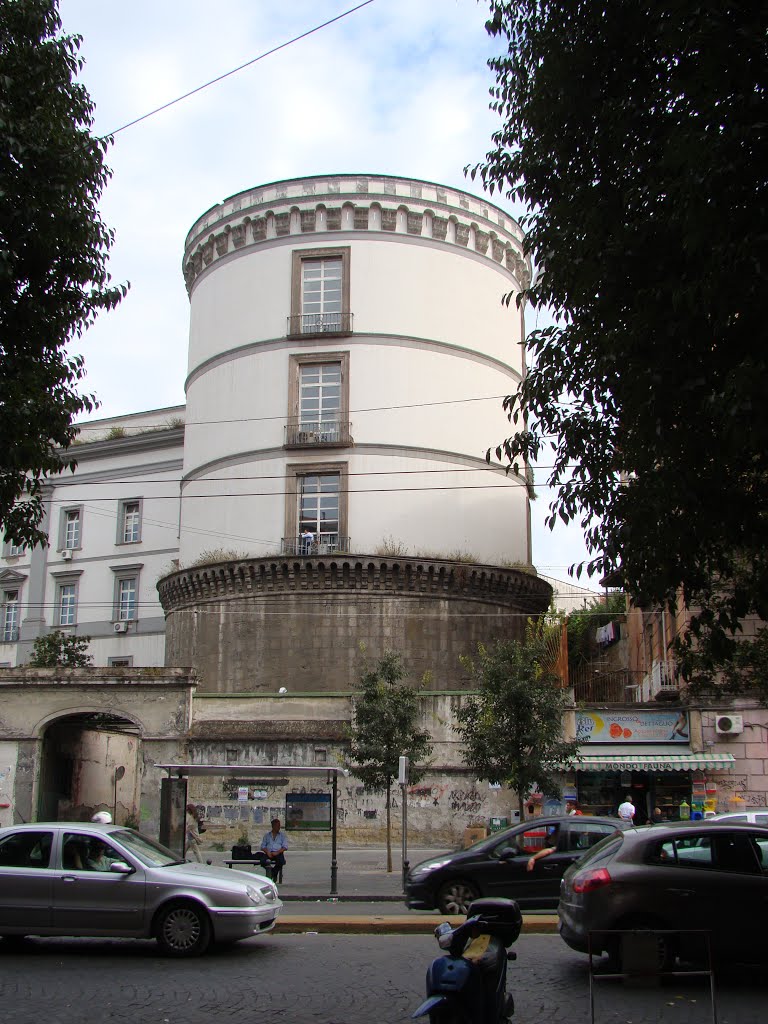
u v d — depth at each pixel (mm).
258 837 34344
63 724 39125
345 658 41031
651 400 9945
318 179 45438
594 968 12539
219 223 47000
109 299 14602
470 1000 7570
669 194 9820
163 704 36406
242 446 44344
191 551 45375
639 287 10555
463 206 46406
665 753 32594
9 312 13773
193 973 12453
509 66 12750
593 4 10891
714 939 11438
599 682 49062
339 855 31703
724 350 9531
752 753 32062
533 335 12242
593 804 32719
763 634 22688
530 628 37438
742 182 8914
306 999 11062
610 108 11031
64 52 14273
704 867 11727
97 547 58594
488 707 28984
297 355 44375
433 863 17906
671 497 10086
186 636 43750
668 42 9633
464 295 46000
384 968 12766
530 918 16547
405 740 28828
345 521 42562
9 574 60500
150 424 59875
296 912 19172
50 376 14008
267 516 43250
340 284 44844
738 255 8773
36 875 13727
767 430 8422
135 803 46844
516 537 45906
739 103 8969
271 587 42031
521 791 28391
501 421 46281
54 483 60438
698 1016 10156
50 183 13500
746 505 9977
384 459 43219
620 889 11633
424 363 44469
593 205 11219
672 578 10461
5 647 59688
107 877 13688
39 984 11820
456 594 42656
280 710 36344
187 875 13812
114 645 56625
